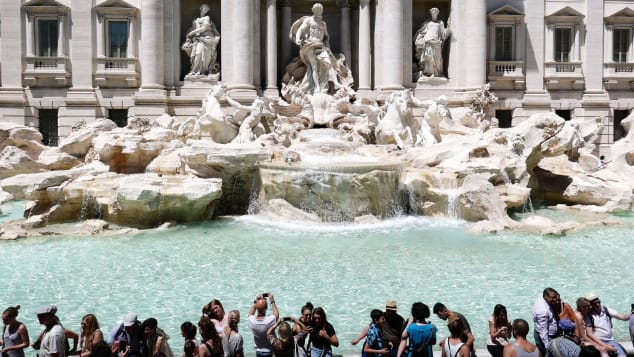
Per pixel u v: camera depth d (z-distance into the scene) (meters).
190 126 28.70
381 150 26.83
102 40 33.72
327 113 32.22
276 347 8.36
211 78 34.38
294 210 21.95
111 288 13.79
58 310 12.30
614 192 24.94
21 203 25.66
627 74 37.28
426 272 15.02
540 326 8.98
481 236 19.22
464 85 36.03
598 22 37.12
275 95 34.06
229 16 34.28
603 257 16.45
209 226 21.05
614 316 9.48
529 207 23.97
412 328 8.40
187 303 12.73
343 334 11.01
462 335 8.14
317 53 33.91
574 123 28.44
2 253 16.98
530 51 36.81
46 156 27.34
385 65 34.62
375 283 14.13
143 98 33.28
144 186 20.50
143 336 8.52
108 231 19.75
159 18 33.53
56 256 16.66
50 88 33.78
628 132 36.56
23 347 8.88
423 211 22.94
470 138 25.84
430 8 37.47
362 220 21.67
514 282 14.14
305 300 12.92
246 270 15.27
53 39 33.81
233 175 23.70
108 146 24.67
